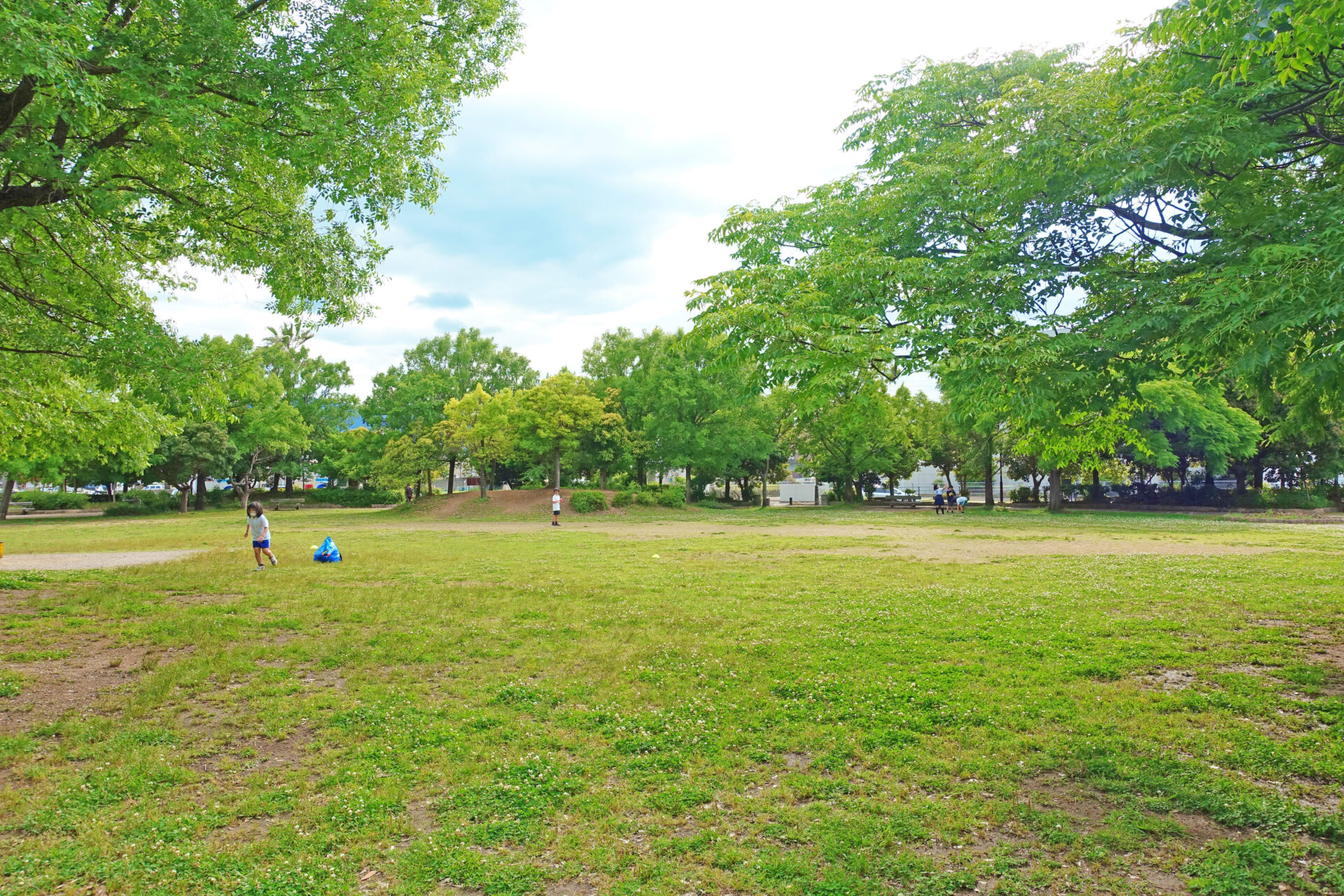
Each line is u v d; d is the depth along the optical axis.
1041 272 6.82
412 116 9.44
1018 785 5.20
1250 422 41.88
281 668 8.50
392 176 9.72
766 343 6.91
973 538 26.55
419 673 8.25
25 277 10.62
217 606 12.36
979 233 7.61
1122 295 6.69
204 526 38.06
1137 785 5.13
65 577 16.02
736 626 10.43
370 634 10.20
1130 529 30.61
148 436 16.14
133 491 67.44
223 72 7.77
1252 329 5.25
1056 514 43.66
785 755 5.87
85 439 15.15
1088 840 4.42
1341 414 8.38
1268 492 46.09
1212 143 5.65
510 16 11.62
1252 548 21.55
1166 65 6.39
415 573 16.86
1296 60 4.80
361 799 5.05
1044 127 6.79
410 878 4.12
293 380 66.25
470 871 4.16
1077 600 12.12
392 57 9.06
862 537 27.58
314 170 8.61
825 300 6.99
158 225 10.61
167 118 7.50
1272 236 6.07
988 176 7.00
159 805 5.09
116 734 6.40
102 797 5.18
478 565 18.59
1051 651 8.66
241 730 6.52
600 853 4.37
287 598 13.18
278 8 8.80
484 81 11.72
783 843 4.48
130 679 8.15
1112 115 6.55
